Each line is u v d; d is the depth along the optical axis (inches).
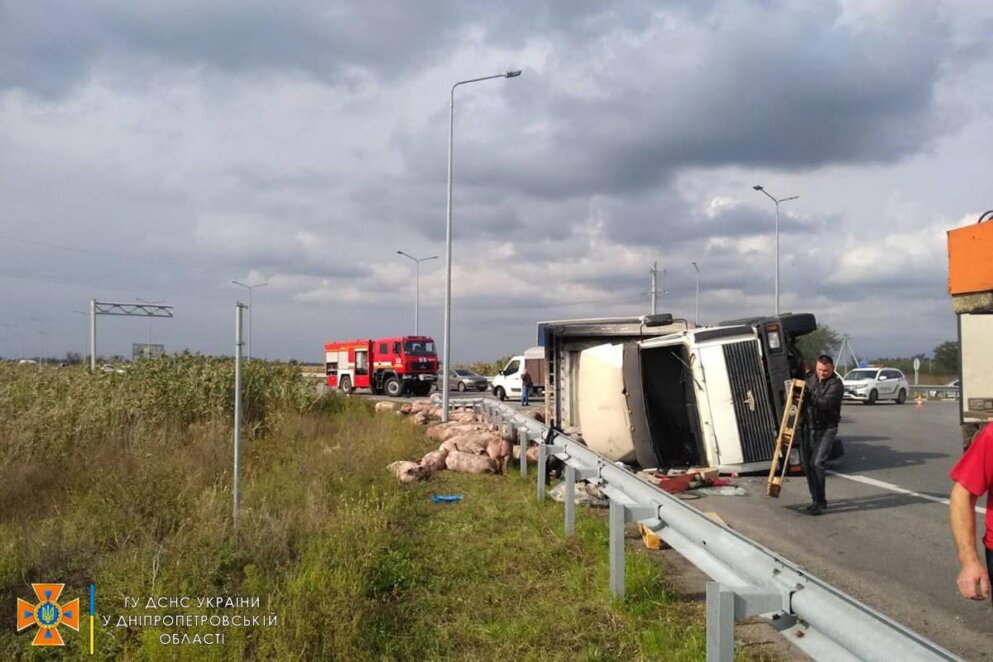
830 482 453.4
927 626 210.8
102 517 263.3
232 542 244.2
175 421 506.6
